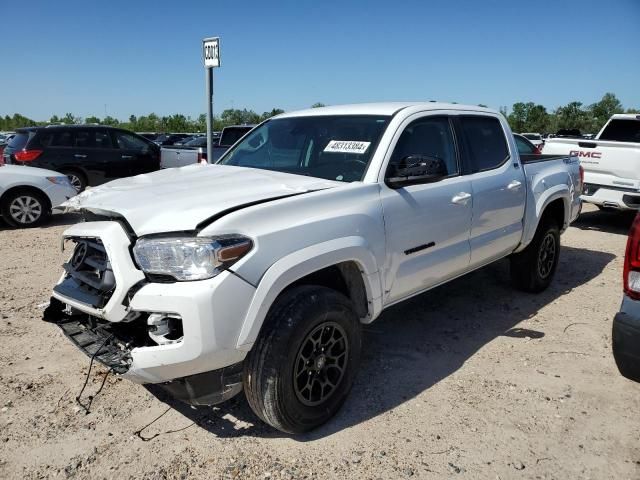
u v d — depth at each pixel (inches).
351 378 131.2
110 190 130.5
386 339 177.8
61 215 406.0
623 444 122.6
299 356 116.4
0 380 145.3
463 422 130.0
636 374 118.2
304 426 121.3
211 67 319.3
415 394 142.6
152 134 1284.4
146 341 110.8
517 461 116.0
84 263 120.6
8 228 355.3
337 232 123.6
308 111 179.8
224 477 109.7
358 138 151.0
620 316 119.0
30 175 352.8
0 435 121.4
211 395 111.9
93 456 115.5
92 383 145.6
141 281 107.3
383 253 136.6
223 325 104.1
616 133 378.6
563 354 167.6
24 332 176.1
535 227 203.6
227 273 104.8
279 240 112.8
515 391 144.7
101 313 110.0
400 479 109.7
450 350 169.6
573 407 137.3
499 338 179.5
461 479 110.0
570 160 239.6
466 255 170.7
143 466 112.7
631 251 118.1
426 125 162.1
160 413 132.4
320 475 110.6
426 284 159.0
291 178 141.6
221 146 529.0
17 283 227.1
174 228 106.5
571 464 115.3
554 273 230.7
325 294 120.6
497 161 189.8
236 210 111.4
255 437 123.4
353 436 124.0
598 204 353.4
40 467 111.7
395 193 142.3
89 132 466.9
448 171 167.8
